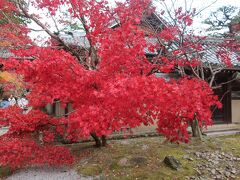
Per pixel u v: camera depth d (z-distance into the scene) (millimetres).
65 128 8883
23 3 8555
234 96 14070
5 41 8352
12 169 8188
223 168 8008
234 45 9914
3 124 8180
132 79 4469
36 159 7691
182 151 9125
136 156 8547
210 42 10758
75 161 8562
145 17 8719
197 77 8875
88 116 4637
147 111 5098
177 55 8703
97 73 5391
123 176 7453
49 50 5602
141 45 5742
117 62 5523
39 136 9000
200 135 10461
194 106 4867
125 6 7527
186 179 7234
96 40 7129
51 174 7812
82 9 7754
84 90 5441
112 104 4531
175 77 11016
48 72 5445
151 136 11977
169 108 4875
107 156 8852
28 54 5680
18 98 15141
